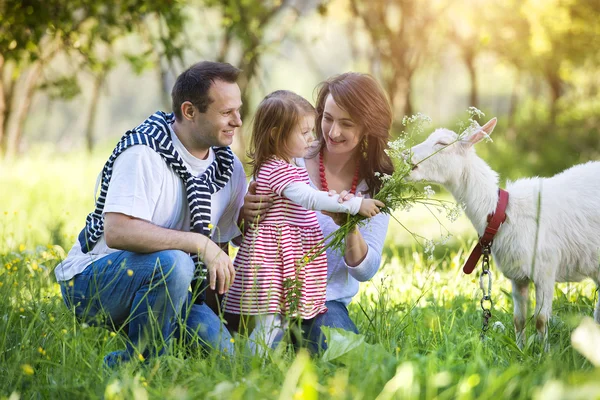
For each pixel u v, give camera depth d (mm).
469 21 25656
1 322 5309
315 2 20672
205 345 5301
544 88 42156
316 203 5508
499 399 3971
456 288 7539
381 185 6070
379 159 6062
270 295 5547
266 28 18219
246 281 5637
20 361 4812
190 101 5387
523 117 31781
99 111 60219
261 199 5688
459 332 5730
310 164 6195
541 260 6234
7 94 26016
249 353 4914
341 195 5504
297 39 21406
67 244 8906
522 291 6367
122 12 12250
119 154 5379
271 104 5660
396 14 28328
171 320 5363
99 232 5504
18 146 26250
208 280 5621
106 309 5457
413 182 5961
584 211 6371
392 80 27219
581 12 24734
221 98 5355
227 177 5719
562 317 6215
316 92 6328
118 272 5227
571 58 26625
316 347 5652
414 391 3916
